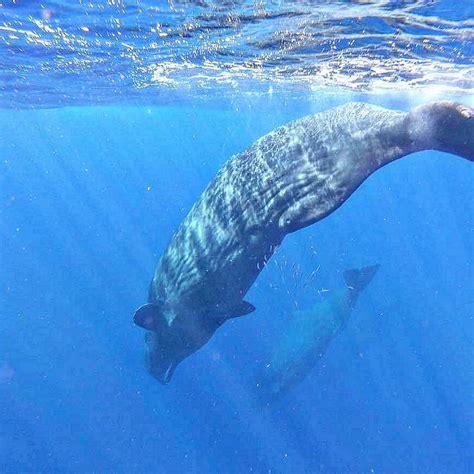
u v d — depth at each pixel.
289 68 14.72
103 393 23.47
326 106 23.66
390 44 11.20
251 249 7.33
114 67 15.25
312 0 8.18
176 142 57.75
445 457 18.08
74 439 20.52
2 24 10.47
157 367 11.72
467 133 4.80
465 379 23.02
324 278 30.27
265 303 25.45
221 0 8.39
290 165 6.49
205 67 15.06
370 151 5.71
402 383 22.47
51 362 26.56
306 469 17.55
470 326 28.78
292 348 14.80
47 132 44.50
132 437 20.23
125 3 8.76
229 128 38.56
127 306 36.59
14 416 22.02
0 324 32.25
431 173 60.38
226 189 7.46
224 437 19.52
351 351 24.52
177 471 18.12
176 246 8.87
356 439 18.95
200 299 8.78
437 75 14.98
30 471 18.69
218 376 22.06
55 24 10.34
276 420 19.92
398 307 31.31
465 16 8.85
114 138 55.97
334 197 6.06
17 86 19.56
